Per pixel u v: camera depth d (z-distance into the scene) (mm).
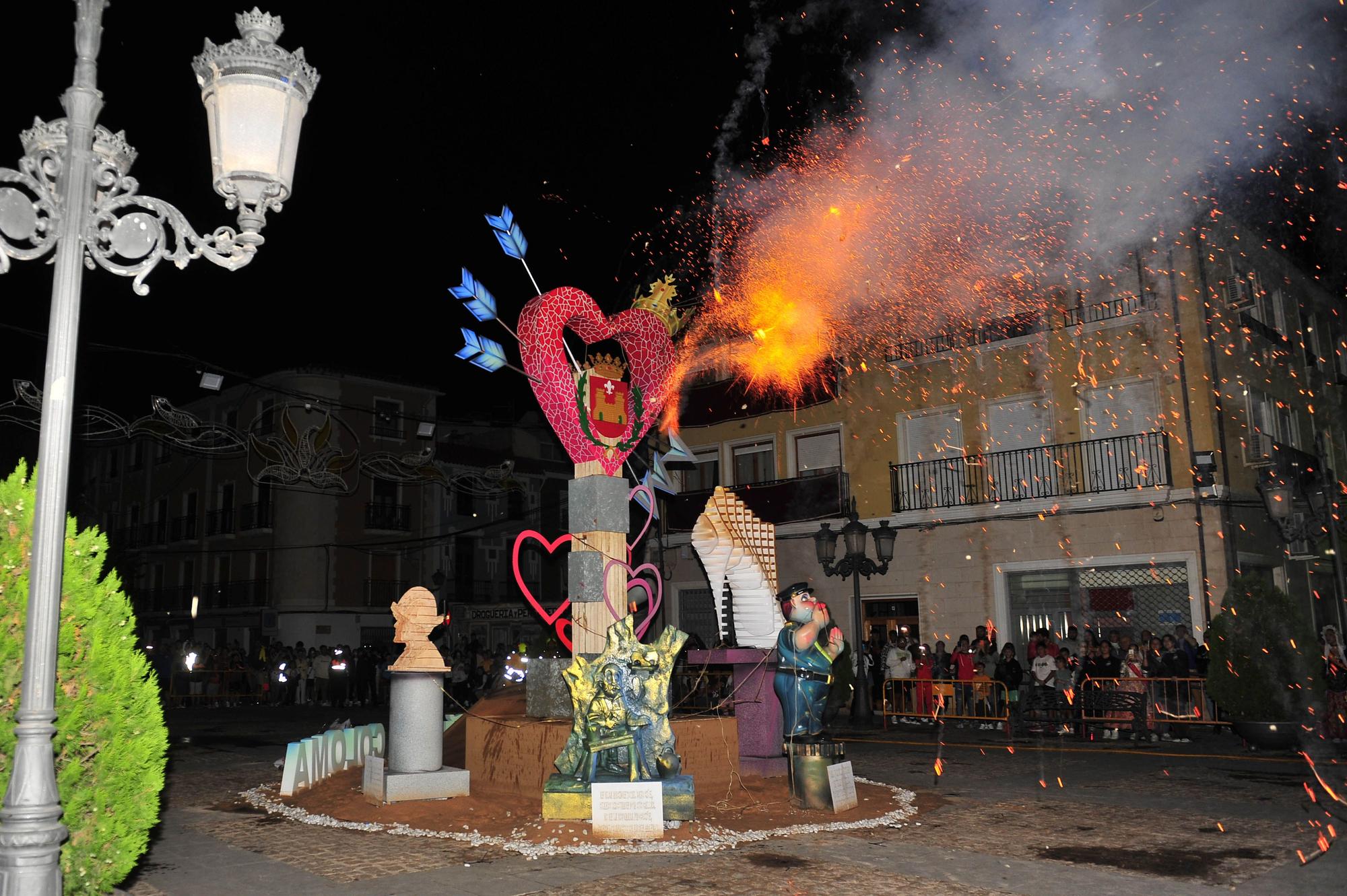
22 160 4125
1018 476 20312
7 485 4348
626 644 7492
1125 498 18781
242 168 4633
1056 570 19703
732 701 9508
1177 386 18547
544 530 41531
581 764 7492
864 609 22281
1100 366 19500
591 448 9156
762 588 9656
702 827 7207
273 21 4777
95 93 4246
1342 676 13438
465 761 9250
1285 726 12117
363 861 6449
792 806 8008
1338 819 7840
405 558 37562
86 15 4289
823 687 8484
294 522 35594
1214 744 13359
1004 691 16250
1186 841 7012
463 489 23094
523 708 9328
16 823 3674
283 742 15211
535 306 9086
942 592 21016
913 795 8844
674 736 8078
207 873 6195
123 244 4352
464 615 36938
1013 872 6098
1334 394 23344
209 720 20188
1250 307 19297
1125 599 18859
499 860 6434
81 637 4402
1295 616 12398
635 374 9867
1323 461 13062
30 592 3846
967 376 21219
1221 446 18109
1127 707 13766
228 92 4652
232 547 37406
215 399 37875
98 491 45250
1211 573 17797
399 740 8383
